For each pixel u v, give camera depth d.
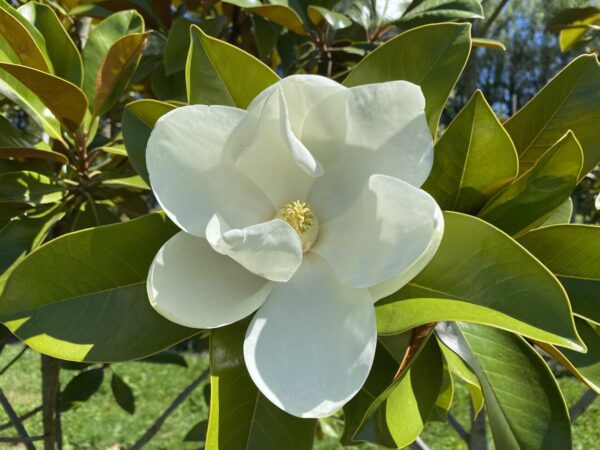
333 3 0.69
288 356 0.37
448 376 0.56
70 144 0.63
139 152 0.48
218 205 0.39
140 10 0.76
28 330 0.39
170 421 2.16
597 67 0.45
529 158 0.46
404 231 0.35
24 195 0.56
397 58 0.44
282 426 0.40
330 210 0.41
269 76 0.45
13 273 0.40
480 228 0.37
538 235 0.42
